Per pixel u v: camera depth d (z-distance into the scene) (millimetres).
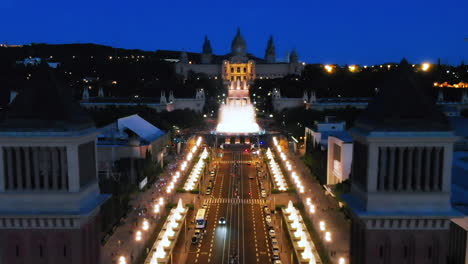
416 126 70812
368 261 72688
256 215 169250
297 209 170250
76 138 72812
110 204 142375
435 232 72188
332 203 177625
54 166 73438
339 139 181750
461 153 157000
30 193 73562
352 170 81000
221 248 137125
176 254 131875
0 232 74250
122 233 146125
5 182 73750
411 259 72625
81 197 75188
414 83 72812
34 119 73062
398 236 72375
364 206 72938
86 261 76375
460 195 113188
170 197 189250
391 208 72000
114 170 192500
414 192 71750
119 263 118375
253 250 135625
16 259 74750
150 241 138625
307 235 141500
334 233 143750
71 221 73938
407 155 71438
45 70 75938
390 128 70750
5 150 73438
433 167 71875
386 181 72438
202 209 164625
